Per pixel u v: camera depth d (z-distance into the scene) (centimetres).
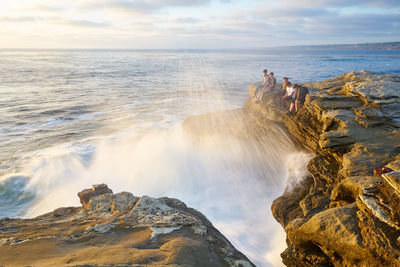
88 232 434
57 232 438
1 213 912
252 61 9525
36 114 2130
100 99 2770
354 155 646
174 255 351
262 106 1290
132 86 3659
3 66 6756
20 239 412
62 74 5147
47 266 313
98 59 11525
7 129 1764
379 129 730
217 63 8588
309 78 4194
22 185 1072
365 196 428
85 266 313
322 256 477
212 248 411
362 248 390
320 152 799
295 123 1016
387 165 546
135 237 423
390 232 373
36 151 1406
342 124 783
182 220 473
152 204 531
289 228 563
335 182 664
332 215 450
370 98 819
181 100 2705
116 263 323
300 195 769
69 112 2212
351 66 6662
